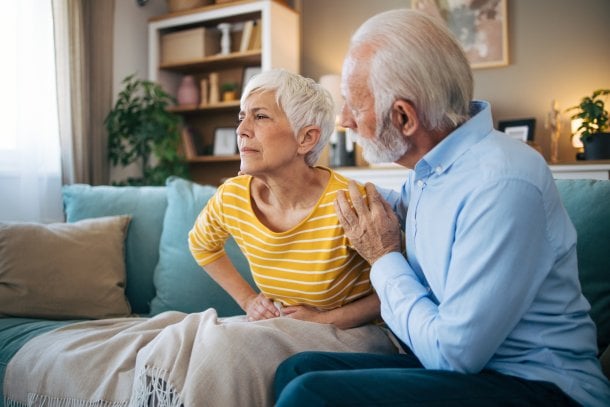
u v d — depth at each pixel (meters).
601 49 3.52
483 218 0.85
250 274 1.77
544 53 3.67
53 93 3.15
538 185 0.85
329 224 1.20
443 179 0.97
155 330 1.35
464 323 0.83
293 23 4.06
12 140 2.96
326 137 1.26
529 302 0.85
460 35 3.87
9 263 1.81
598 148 3.26
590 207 1.36
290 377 0.99
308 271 1.23
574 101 3.60
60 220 3.19
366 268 1.26
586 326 0.93
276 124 1.18
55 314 1.81
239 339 1.06
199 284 1.83
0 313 1.75
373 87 0.97
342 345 1.17
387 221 1.07
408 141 1.00
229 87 4.14
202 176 4.59
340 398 0.80
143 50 4.24
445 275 0.94
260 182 1.32
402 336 0.97
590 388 0.88
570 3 3.60
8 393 1.40
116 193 2.16
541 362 0.90
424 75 0.93
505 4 3.72
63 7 3.22
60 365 1.32
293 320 1.18
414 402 0.81
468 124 0.97
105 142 3.65
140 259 2.03
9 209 2.95
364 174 3.60
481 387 0.84
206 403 0.99
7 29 2.91
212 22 4.18
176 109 4.25
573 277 0.91
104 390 1.20
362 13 4.18
